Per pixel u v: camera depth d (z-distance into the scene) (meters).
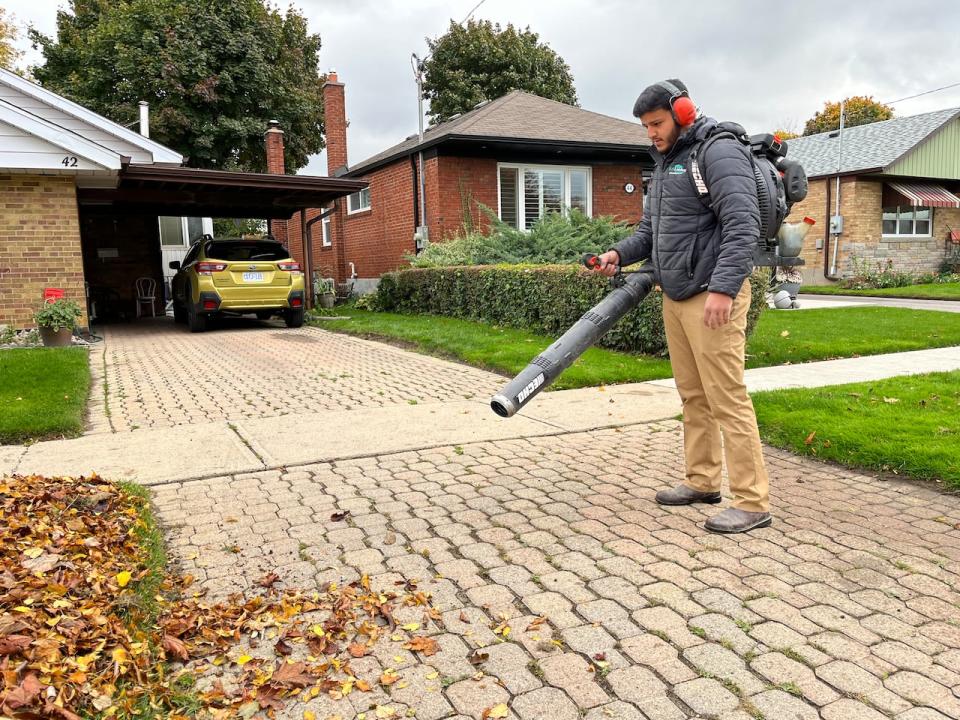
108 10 25.00
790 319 11.35
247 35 24.45
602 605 2.71
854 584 2.83
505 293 10.92
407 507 3.79
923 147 21.23
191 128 23.73
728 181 3.04
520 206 16.58
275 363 8.88
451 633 2.53
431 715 2.08
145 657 2.24
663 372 7.41
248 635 2.53
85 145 10.30
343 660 2.37
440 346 9.60
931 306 14.46
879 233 21.50
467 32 32.06
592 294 8.85
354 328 11.98
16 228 10.41
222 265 11.98
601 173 17.23
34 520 3.09
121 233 17.03
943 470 3.95
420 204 16.47
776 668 2.27
